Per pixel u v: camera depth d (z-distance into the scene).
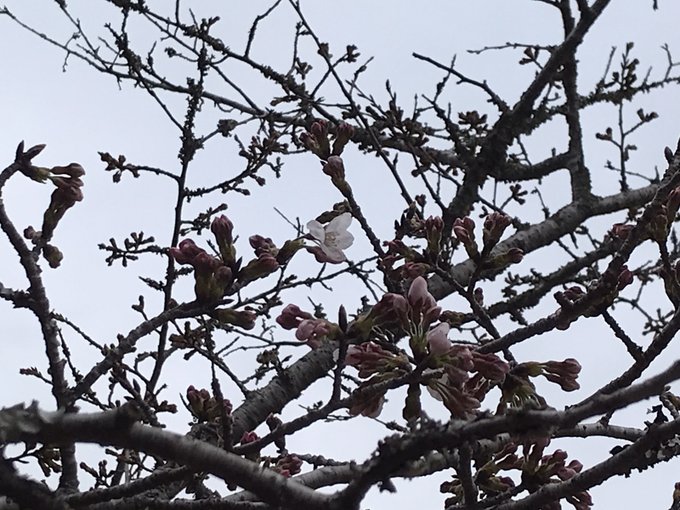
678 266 3.49
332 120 7.22
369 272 5.93
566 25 8.07
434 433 2.10
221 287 3.18
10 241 3.58
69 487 3.46
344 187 3.95
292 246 3.45
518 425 2.09
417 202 6.36
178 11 7.12
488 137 7.32
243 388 5.03
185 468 2.70
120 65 7.19
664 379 1.98
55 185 3.82
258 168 6.36
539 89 7.42
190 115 6.13
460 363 2.89
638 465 3.31
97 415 2.10
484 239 3.71
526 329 3.42
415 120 7.32
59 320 5.10
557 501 3.37
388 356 3.02
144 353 5.37
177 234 5.84
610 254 7.55
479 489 3.45
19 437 2.03
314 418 2.89
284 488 2.18
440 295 6.47
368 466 2.13
